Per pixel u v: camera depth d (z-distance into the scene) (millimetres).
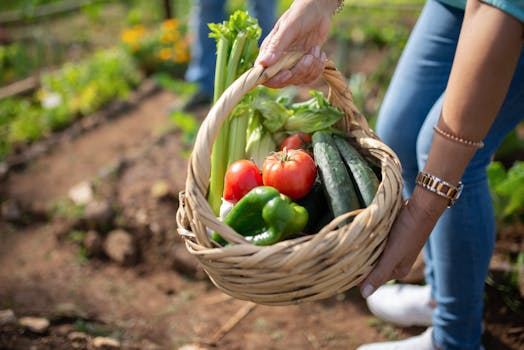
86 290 2883
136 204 3371
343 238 1241
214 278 1406
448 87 1316
